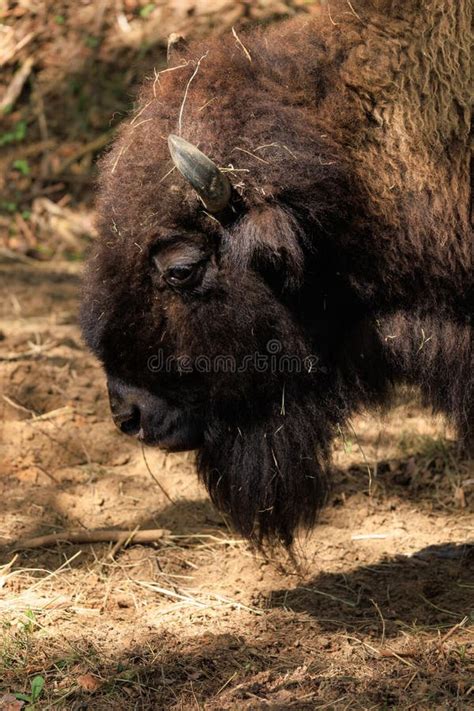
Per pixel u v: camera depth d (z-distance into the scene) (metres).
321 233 7.57
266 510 8.31
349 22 7.85
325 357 8.09
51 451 11.16
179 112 7.52
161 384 7.83
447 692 7.05
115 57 21.06
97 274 7.67
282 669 7.47
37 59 21.47
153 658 7.60
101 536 9.51
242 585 8.93
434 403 8.40
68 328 14.52
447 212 7.56
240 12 20.31
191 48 8.15
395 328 8.01
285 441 8.16
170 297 7.56
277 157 7.29
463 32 7.49
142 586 8.87
